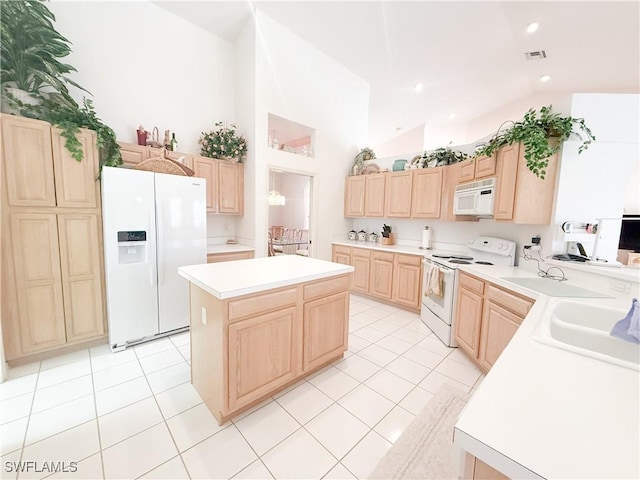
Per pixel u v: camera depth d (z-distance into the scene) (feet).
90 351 8.09
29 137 6.91
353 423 5.52
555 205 7.38
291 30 12.20
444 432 5.33
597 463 1.52
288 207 24.34
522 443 1.67
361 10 10.60
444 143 23.31
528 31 10.52
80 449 4.74
